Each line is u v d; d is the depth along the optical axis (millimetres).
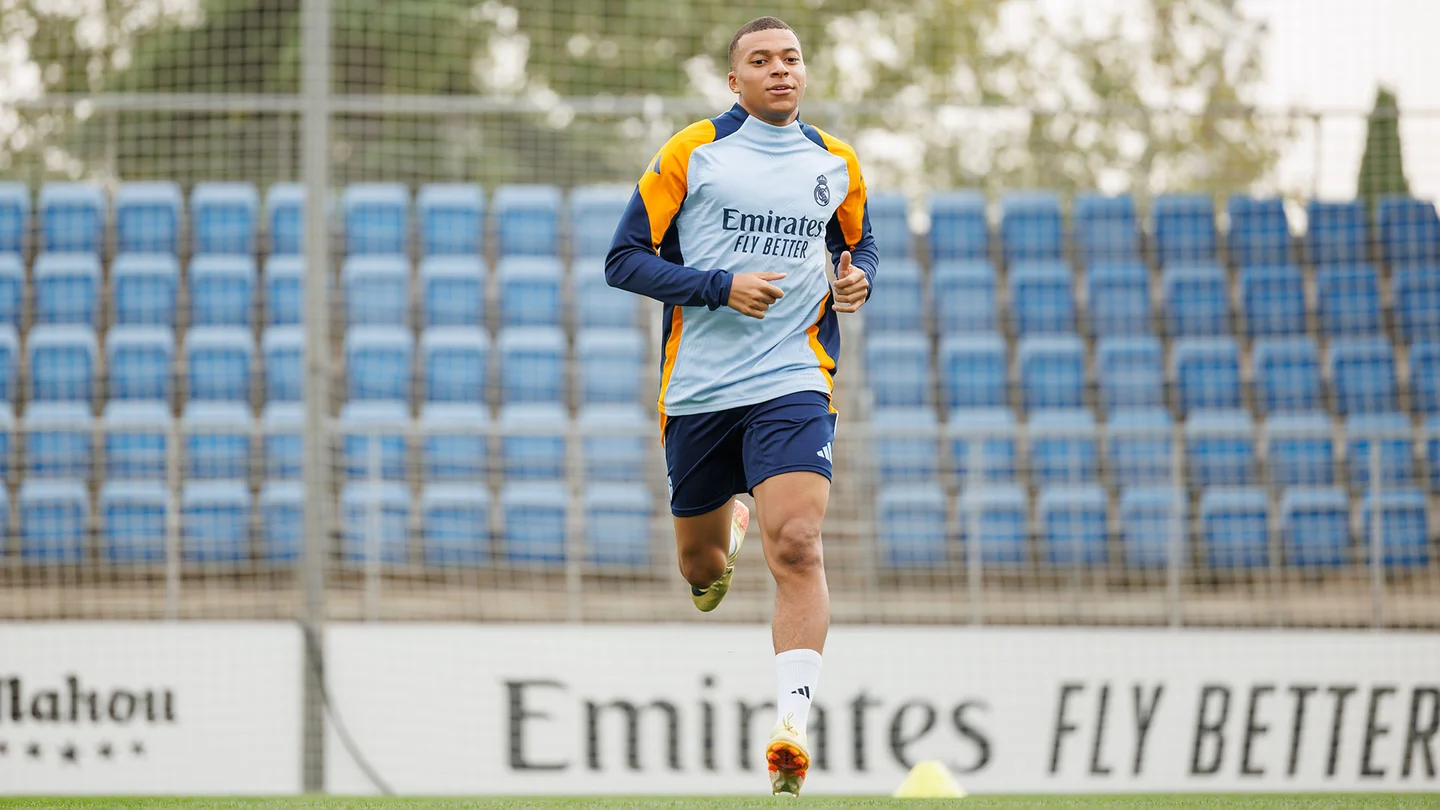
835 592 30719
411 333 36906
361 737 25172
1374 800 14555
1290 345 36531
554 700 25547
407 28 48594
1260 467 34562
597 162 44469
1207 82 53531
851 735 25609
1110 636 26016
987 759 25656
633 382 36594
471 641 25562
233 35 48656
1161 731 25922
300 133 40406
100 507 32031
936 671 25828
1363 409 36156
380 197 39062
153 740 24875
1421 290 37750
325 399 25500
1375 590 28594
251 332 36531
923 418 35531
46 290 36781
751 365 12352
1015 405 36750
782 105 12281
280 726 25094
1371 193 38188
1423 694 26094
